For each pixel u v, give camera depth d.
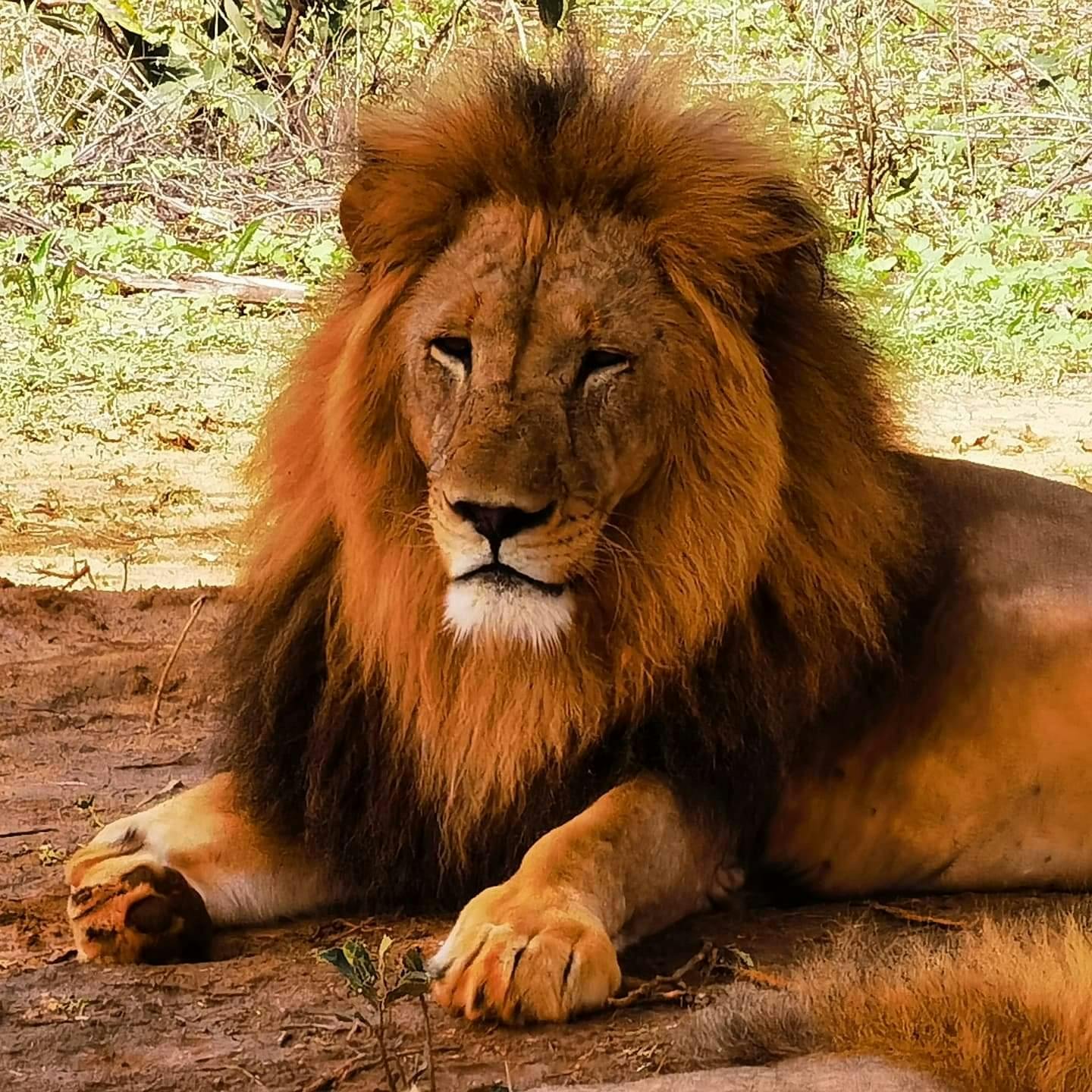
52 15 28.94
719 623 6.79
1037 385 20.30
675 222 6.79
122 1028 5.98
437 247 6.92
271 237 24.97
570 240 6.75
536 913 6.12
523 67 7.27
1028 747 7.56
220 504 15.00
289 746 7.25
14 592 12.06
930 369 20.23
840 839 7.52
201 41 28.97
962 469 8.17
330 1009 6.12
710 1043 5.57
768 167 7.09
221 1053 5.77
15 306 22.59
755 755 7.08
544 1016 5.90
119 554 13.48
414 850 7.18
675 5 29.22
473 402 6.52
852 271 22.88
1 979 6.45
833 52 29.14
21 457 16.56
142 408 18.45
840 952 6.31
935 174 26.52
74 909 6.62
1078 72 29.42
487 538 6.36
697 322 6.79
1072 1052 5.13
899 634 7.43
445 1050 5.75
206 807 7.26
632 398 6.63
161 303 22.86
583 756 6.96
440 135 6.94
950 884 7.71
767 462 6.75
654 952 6.75
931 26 30.81
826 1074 5.16
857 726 7.41
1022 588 7.68
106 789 9.03
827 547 7.00
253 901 7.16
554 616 6.45
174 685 10.71
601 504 6.56
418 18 28.80
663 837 6.77
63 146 26.70
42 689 10.53
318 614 7.27
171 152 27.94
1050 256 25.38
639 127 6.86
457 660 6.86
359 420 6.89
